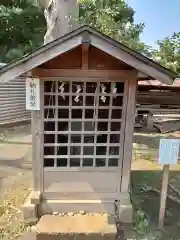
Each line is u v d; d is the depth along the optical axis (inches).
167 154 133.0
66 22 194.1
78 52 125.1
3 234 129.3
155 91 306.2
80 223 131.8
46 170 140.3
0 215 145.6
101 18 264.4
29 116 434.0
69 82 132.3
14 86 392.2
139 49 310.8
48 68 126.8
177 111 364.5
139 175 213.3
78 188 143.3
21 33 595.5
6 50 578.6
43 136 137.3
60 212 142.6
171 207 162.4
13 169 219.6
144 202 167.2
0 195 170.1
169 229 139.2
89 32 110.5
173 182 203.0
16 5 589.6
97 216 139.9
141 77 132.0
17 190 177.9
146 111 384.2
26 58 113.9
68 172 141.3
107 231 125.3
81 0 253.8
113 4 409.4
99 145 139.9
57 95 133.3
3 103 371.6
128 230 136.3
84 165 145.1
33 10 570.3
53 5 193.8
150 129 383.9
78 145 139.8
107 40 111.7
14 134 344.2
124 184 143.5
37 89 128.8
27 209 137.9
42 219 134.6
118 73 128.0
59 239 123.8
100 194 144.4
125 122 135.9
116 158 142.7
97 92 133.6
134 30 314.5
